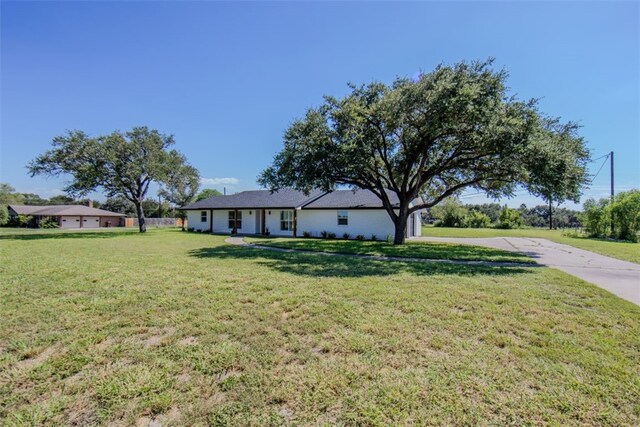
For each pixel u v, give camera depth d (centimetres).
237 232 2473
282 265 844
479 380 261
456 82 1039
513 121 987
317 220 2066
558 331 372
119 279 652
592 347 328
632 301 505
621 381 261
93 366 287
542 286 598
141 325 389
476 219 4034
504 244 1562
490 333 362
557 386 253
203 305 469
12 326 384
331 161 1286
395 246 1398
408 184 1700
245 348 323
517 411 220
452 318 412
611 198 2091
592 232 2175
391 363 290
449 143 1311
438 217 4494
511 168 1123
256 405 229
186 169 2695
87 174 2075
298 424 207
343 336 352
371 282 627
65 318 412
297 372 274
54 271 741
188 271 746
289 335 357
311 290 560
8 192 5875
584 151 1145
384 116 1220
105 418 215
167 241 1658
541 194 1166
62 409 225
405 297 513
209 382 260
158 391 246
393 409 222
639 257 1049
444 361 294
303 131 1323
